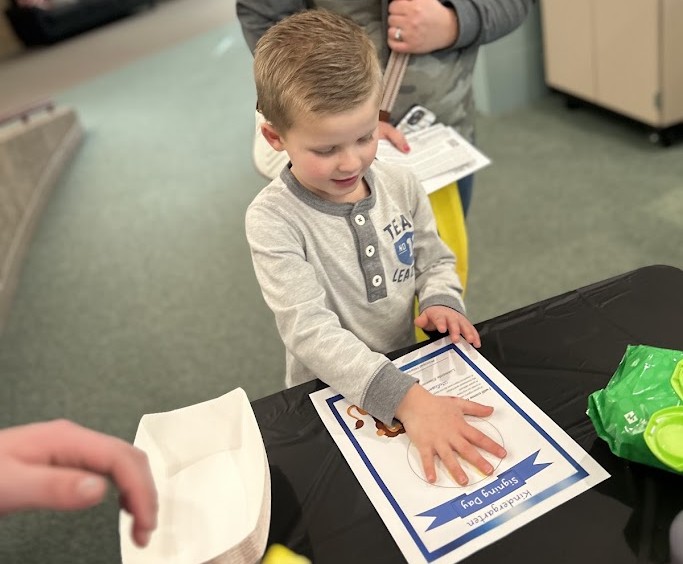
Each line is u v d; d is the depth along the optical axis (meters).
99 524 1.58
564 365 0.77
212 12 7.36
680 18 2.41
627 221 2.24
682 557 0.52
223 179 3.27
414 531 0.62
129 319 2.36
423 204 1.00
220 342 2.14
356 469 0.69
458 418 0.71
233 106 4.25
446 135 1.29
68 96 5.30
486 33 1.29
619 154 2.65
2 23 7.95
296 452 0.72
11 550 1.55
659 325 0.80
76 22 8.01
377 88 0.78
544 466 0.65
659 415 0.60
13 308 2.56
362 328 0.97
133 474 0.50
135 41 6.86
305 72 0.74
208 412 0.71
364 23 1.27
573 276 2.05
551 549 0.58
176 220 2.97
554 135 2.92
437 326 0.87
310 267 0.87
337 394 0.80
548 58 3.10
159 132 4.08
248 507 0.64
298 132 0.77
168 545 0.62
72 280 2.68
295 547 0.62
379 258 0.92
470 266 2.21
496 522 0.61
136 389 2.01
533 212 2.42
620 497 0.61
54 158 3.73
